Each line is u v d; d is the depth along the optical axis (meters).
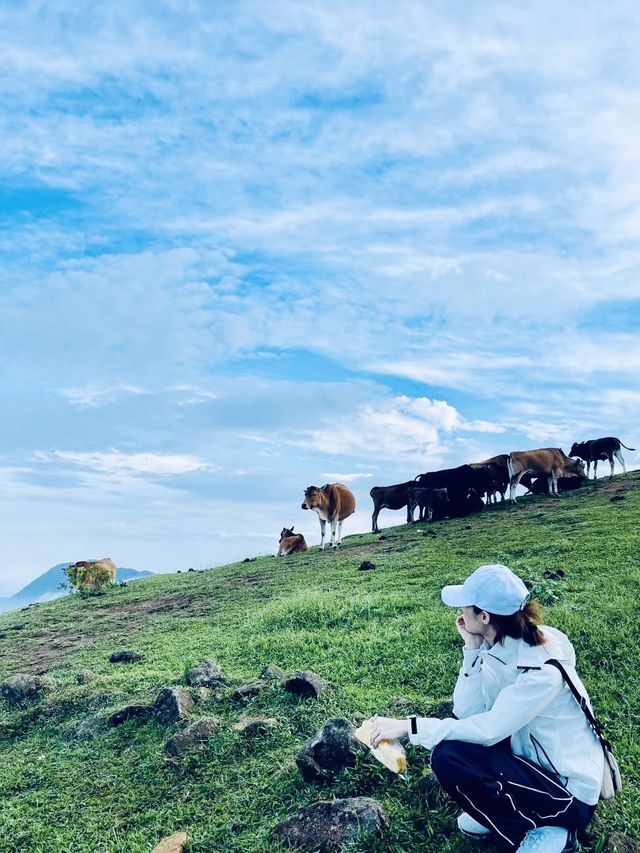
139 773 3.97
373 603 7.25
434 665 5.07
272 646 6.26
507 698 2.20
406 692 4.64
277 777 3.54
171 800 3.61
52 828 3.54
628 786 3.02
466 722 2.23
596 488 14.21
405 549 11.21
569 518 10.89
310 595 8.34
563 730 2.24
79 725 4.87
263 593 9.80
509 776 2.17
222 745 4.04
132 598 11.77
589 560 7.65
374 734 2.39
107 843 3.31
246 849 3.00
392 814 2.96
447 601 2.40
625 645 4.76
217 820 3.30
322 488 14.10
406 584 8.30
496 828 2.22
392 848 2.75
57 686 5.91
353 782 3.25
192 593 11.14
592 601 5.98
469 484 14.63
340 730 3.46
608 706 3.92
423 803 3.00
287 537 14.66
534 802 2.17
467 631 2.40
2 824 3.64
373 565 10.09
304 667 5.56
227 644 6.73
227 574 12.62
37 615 11.55
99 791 3.87
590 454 15.87
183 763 3.90
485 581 2.31
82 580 13.59
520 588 2.30
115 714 4.79
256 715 4.44
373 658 5.49
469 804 2.24
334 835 2.87
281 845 2.94
